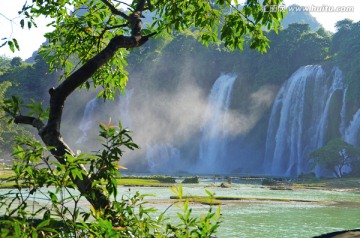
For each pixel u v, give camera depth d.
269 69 192.38
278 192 78.44
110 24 10.87
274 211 46.31
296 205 52.91
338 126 160.25
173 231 5.41
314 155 141.12
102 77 11.29
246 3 9.71
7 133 141.50
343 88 161.00
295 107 173.25
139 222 5.51
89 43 10.20
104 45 11.09
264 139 188.88
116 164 5.45
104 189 5.46
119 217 5.55
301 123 170.38
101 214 5.32
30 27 9.56
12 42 7.98
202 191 74.62
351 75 157.12
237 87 193.50
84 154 5.30
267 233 32.84
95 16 10.66
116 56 11.10
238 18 9.85
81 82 7.38
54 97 7.03
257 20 9.48
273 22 9.68
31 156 5.30
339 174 152.00
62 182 5.30
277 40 196.50
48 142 6.70
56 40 10.66
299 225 37.19
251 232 33.06
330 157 137.62
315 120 168.38
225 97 196.38
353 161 138.50
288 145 174.25
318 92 168.88
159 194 63.81
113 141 5.48
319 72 170.38
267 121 189.38
